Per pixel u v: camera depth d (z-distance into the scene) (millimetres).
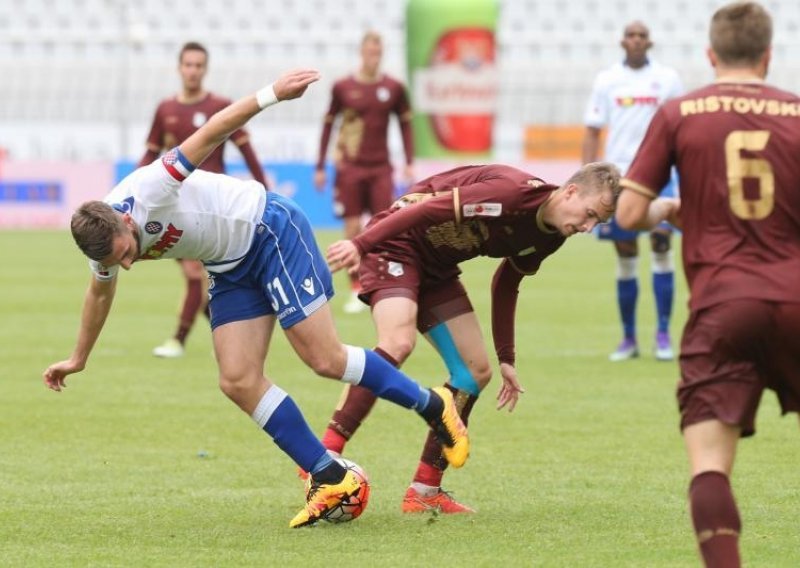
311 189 87375
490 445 25516
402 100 51125
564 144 96062
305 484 20062
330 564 16672
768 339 14070
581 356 38188
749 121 14484
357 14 112750
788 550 17359
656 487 21594
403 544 17828
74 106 98125
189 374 34719
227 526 18953
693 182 14547
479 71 98500
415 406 18797
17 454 24516
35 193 90688
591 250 81938
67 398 30922
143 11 112562
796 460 23641
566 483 22000
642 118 38812
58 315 47688
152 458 24234
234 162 87688
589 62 102125
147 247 17953
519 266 19641
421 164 96375
